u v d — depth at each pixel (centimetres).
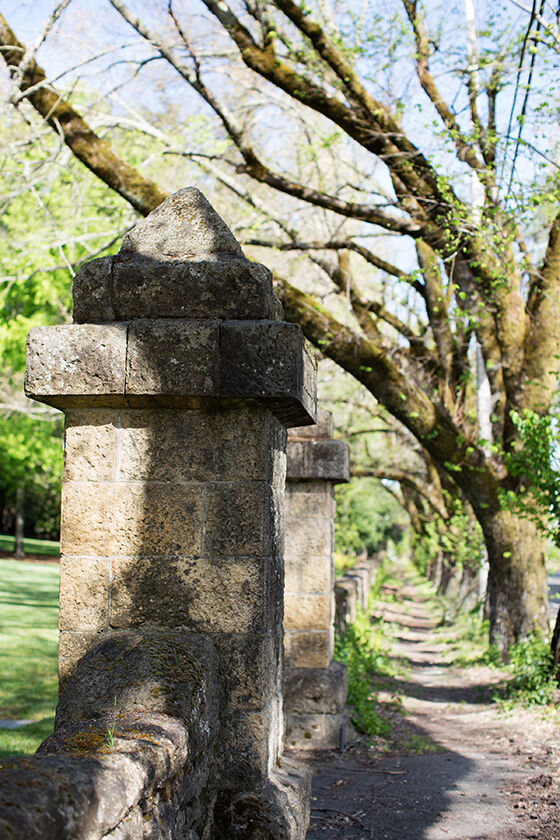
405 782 651
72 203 1326
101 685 298
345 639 1222
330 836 507
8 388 2167
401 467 2225
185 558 338
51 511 4581
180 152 1157
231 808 320
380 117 1023
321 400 1953
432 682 1274
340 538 3438
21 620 1738
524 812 554
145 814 237
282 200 1483
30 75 979
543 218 1195
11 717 913
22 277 1315
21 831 168
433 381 1523
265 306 341
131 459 343
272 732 352
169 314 343
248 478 339
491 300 1152
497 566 1292
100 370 329
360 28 1067
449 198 994
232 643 333
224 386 325
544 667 1038
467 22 1085
